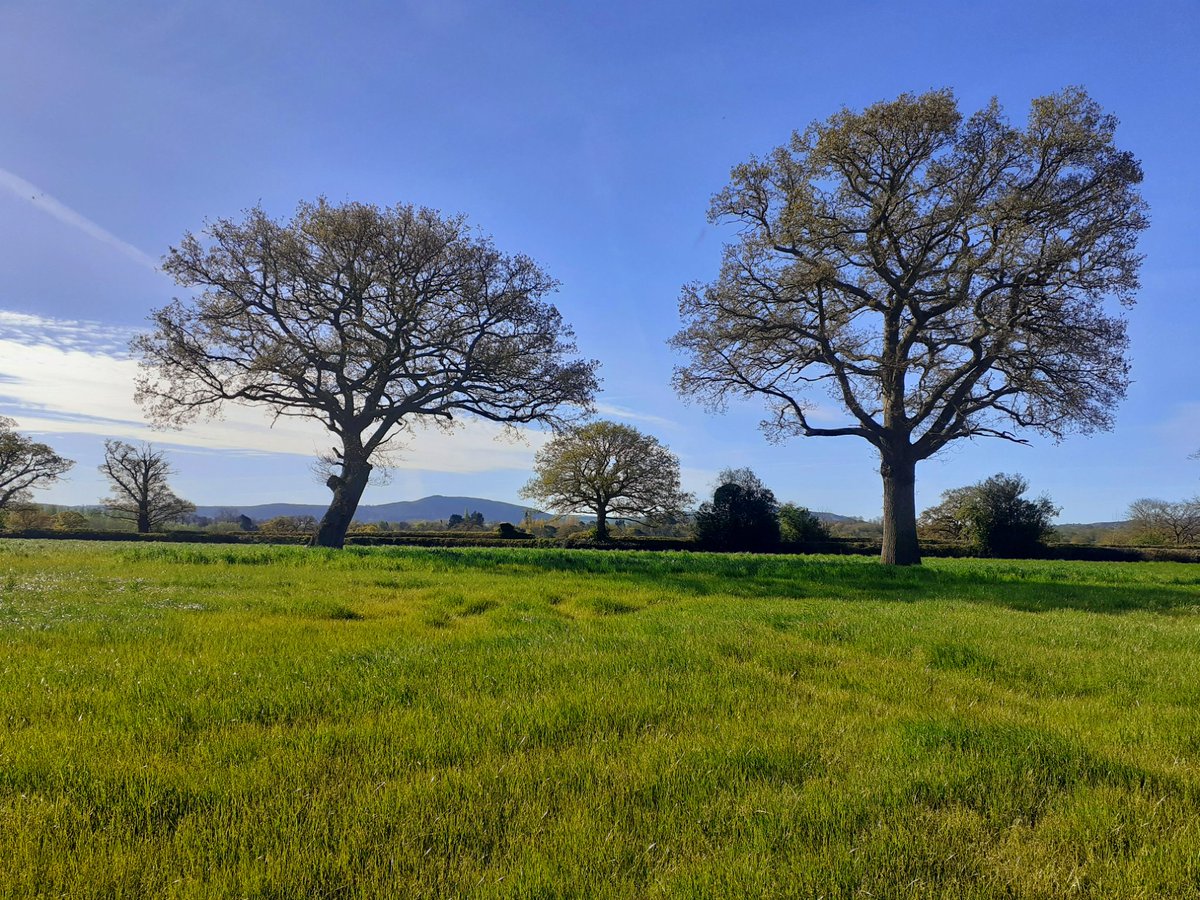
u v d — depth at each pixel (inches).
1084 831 136.4
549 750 171.3
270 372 1130.0
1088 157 881.5
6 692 201.9
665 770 158.4
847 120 916.6
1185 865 124.2
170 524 2716.5
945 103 875.4
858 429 1016.9
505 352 1206.9
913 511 986.7
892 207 937.5
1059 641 354.6
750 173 1007.6
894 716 209.3
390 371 1217.4
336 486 1206.3
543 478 2378.2
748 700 221.1
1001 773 161.6
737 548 1871.3
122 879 109.5
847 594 593.3
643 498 2351.1
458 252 1205.1
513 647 289.1
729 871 117.6
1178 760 177.3
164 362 1138.7
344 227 1125.1
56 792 137.6
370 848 121.6
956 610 481.7
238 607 397.1
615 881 114.7
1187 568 1135.0
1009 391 956.6
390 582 577.0
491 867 117.3
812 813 139.9
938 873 121.6
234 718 186.5
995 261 916.6
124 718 182.7
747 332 1015.0
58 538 2108.8
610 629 347.9
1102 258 871.1
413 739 173.0
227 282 1144.8
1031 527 1675.7
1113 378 877.8
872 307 1016.9
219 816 130.6
